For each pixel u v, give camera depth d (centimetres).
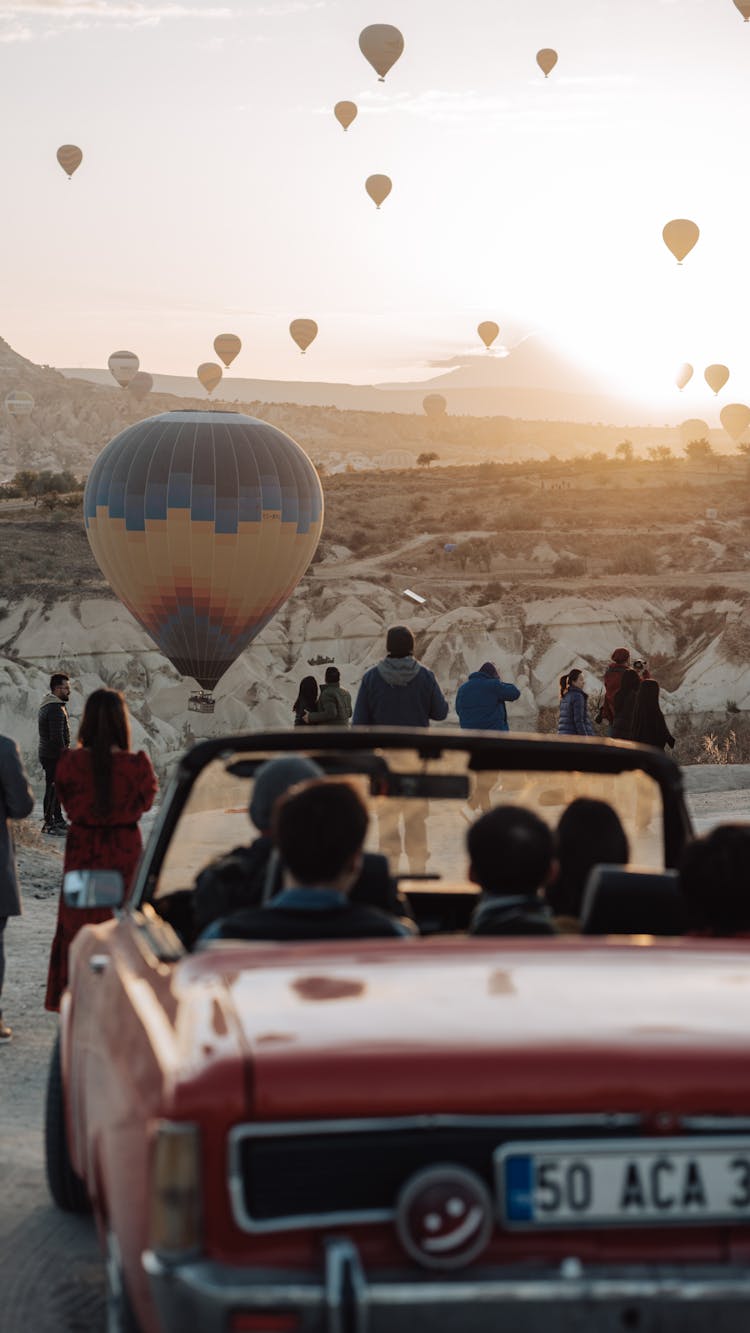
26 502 11838
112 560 4047
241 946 338
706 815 1814
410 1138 266
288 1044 274
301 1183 264
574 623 8606
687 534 10175
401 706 1294
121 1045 329
